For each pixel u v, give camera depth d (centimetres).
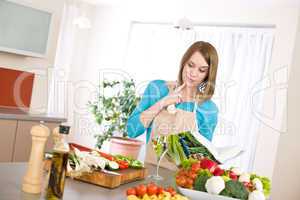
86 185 178
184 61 362
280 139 424
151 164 272
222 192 174
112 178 178
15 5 404
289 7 448
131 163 212
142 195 153
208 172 183
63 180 146
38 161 149
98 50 601
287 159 414
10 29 404
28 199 140
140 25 573
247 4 461
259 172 445
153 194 154
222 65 496
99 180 180
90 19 607
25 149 395
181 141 228
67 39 579
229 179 182
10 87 429
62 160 145
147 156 282
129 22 579
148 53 562
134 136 356
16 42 412
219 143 480
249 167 467
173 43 543
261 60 474
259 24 475
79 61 606
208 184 175
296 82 416
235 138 476
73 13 583
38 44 433
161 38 554
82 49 607
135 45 574
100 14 603
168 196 151
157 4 530
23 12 412
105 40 596
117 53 586
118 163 204
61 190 146
